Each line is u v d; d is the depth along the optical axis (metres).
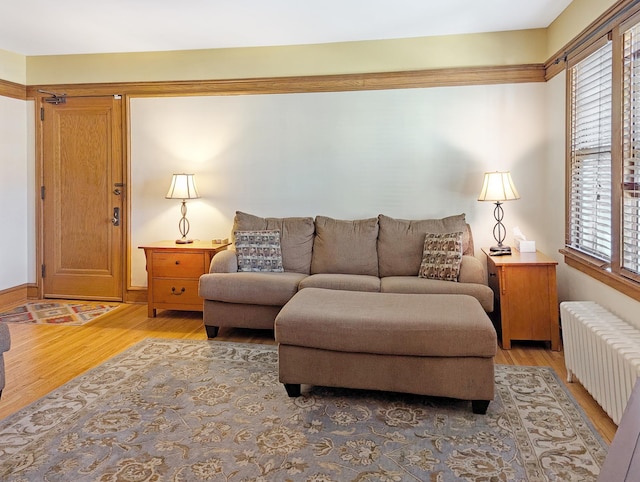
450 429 2.20
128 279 4.77
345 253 3.98
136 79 4.63
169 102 4.61
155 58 4.59
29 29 3.96
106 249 4.80
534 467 1.88
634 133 2.49
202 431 2.18
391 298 2.85
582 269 3.23
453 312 2.52
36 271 4.89
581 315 2.57
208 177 4.59
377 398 2.55
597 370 2.29
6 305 4.64
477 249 4.21
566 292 3.62
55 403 2.46
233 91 4.50
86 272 4.85
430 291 3.34
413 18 3.71
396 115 4.26
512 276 3.38
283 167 4.47
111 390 2.63
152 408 2.42
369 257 3.96
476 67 4.09
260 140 4.50
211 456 1.97
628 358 1.94
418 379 2.38
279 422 2.27
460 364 2.33
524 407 2.42
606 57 2.89
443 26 3.91
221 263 3.78
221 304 3.60
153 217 4.70
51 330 3.81
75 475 1.83
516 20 3.79
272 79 4.41
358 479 1.81
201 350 3.33
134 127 4.68
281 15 3.63
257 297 3.51
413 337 2.34
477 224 4.20
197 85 4.54
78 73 4.72
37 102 4.82
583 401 2.48
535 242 4.11
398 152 4.28
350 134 4.34
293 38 4.19
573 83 3.42
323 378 2.49
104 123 4.73
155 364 3.04
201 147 4.59
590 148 3.15
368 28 3.94
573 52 3.36
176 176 4.31
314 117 4.39
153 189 4.69
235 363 3.07
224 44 4.36
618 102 2.64
